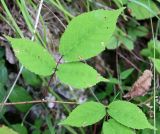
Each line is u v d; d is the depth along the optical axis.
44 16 0.49
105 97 0.49
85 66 0.33
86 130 0.48
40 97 0.46
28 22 0.42
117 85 0.50
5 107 0.41
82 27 0.33
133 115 0.34
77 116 0.33
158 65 0.41
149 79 0.45
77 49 0.33
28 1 0.46
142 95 0.45
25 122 0.46
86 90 0.49
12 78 0.46
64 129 0.46
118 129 0.34
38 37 0.45
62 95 0.48
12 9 0.48
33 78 0.44
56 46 0.49
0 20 0.47
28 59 0.32
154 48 0.46
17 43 0.32
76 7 0.53
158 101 0.46
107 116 0.35
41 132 0.45
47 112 0.46
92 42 0.33
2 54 0.46
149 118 0.45
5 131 0.30
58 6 0.45
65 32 0.33
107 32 0.33
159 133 0.42
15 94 0.42
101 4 0.54
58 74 0.33
